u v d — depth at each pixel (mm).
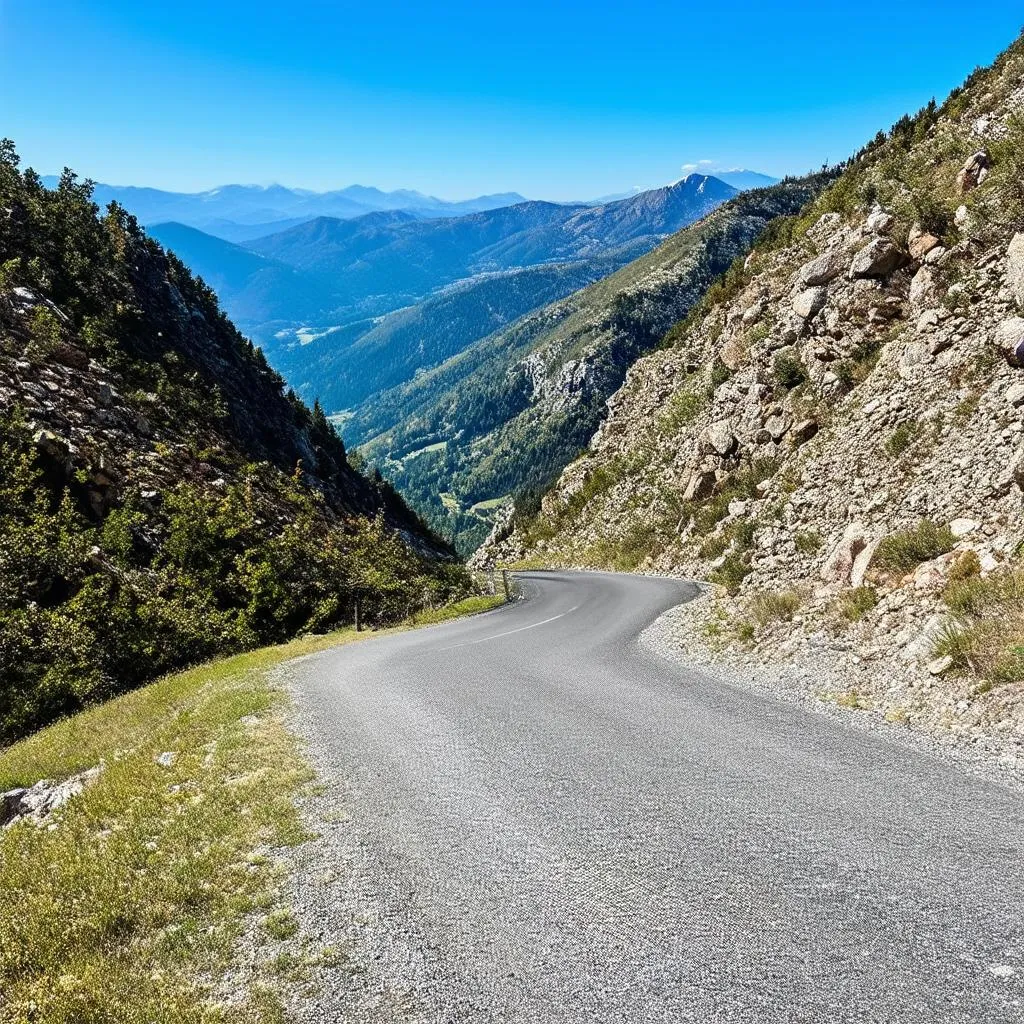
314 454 76688
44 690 22531
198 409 51781
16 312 42906
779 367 33438
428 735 9914
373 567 44094
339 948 4750
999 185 24703
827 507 19531
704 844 5719
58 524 29734
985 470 13258
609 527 49375
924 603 10688
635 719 9641
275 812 7367
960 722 7746
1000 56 38438
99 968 4781
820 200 47781
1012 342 16547
